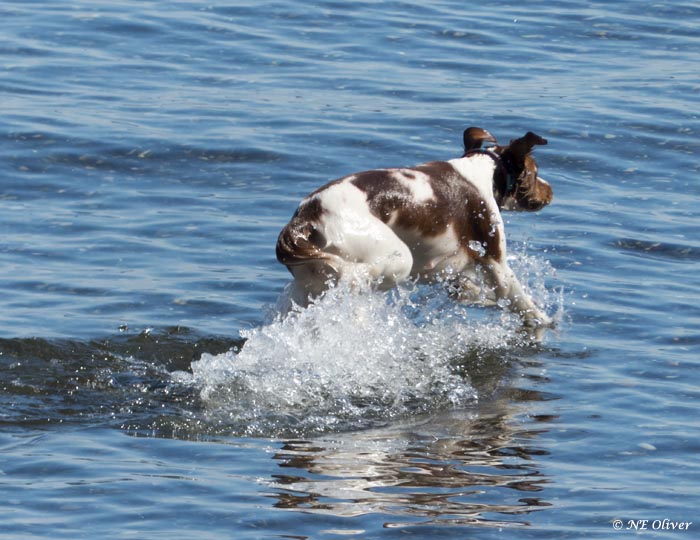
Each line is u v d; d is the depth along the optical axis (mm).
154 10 24594
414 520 8672
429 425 10562
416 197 12000
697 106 20406
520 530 8570
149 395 11102
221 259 14617
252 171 17406
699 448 10039
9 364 11555
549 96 20719
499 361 12078
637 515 8828
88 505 8805
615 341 12617
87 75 21016
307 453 9883
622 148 18672
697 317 13203
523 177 12969
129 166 17406
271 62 22047
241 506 8828
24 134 18141
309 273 11758
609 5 25938
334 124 19125
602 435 10281
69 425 10383
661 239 15453
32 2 24828
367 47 23062
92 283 13734
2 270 13969
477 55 22859
